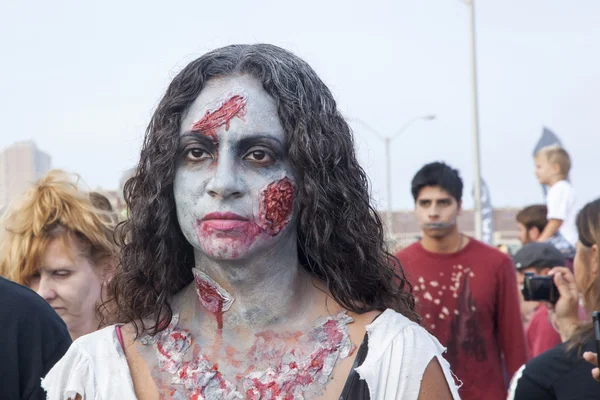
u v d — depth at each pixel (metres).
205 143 2.01
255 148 2.00
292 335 2.02
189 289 2.14
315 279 2.11
